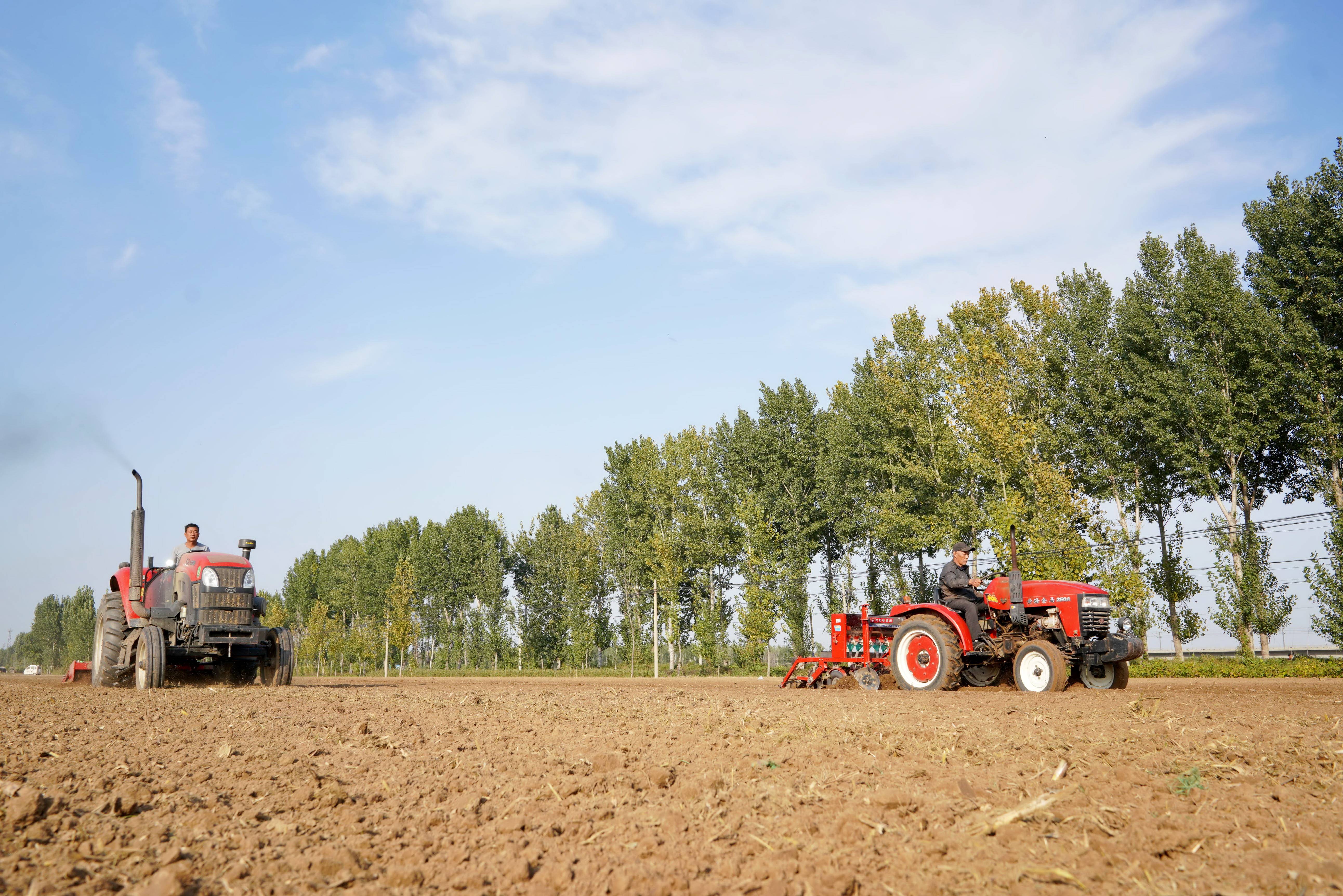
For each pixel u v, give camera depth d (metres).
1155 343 30.48
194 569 14.10
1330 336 27.88
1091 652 11.94
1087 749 5.74
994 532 25.30
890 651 13.55
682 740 6.57
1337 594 21.95
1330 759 5.27
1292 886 3.02
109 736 7.11
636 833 3.82
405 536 66.50
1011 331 31.75
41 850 3.57
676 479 42.62
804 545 40.56
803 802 4.36
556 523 55.50
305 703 10.62
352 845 3.72
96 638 15.45
